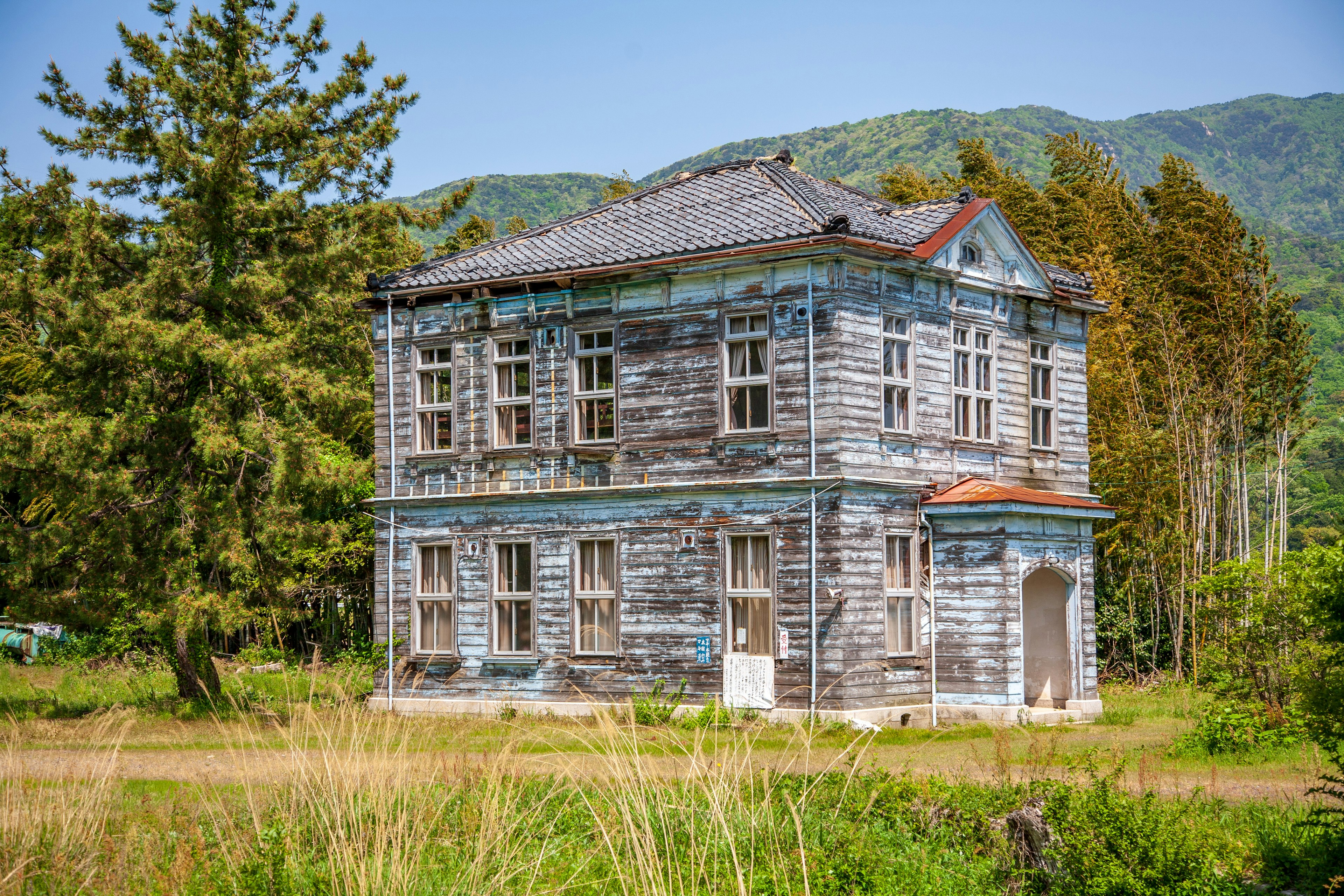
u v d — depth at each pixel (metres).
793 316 22.77
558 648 24.86
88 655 36.72
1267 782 14.93
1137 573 33.34
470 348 26.58
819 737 20.08
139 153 27.73
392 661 26.59
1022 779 12.95
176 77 27.75
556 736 20.39
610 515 24.47
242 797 13.64
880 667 22.38
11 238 27.12
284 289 26.66
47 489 25.83
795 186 24.92
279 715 24.41
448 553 26.59
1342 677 11.33
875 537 22.61
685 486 23.39
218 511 25.59
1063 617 24.98
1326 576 11.28
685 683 23.33
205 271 27.55
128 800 13.91
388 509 27.22
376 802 11.98
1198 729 18.19
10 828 11.47
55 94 27.92
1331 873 10.57
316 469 25.64
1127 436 32.41
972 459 25.11
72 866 11.05
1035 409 27.17
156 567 25.91
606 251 24.78
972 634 22.77
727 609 23.03
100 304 24.94
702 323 23.73
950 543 23.14
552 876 11.05
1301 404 34.19
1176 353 33.09
